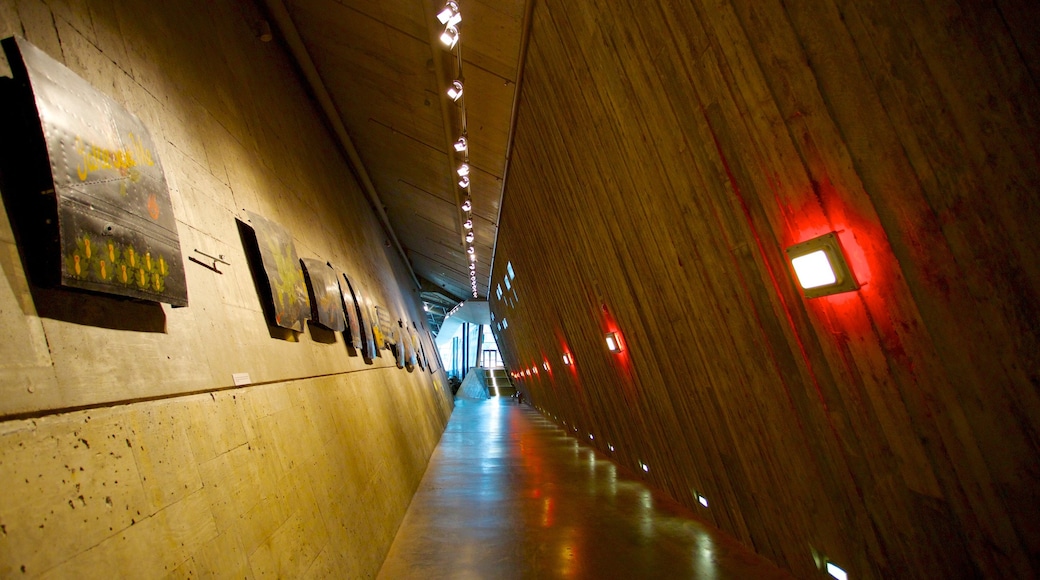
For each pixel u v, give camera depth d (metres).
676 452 5.21
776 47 1.91
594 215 4.57
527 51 4.35
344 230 7.07
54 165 1.58
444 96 5.93
